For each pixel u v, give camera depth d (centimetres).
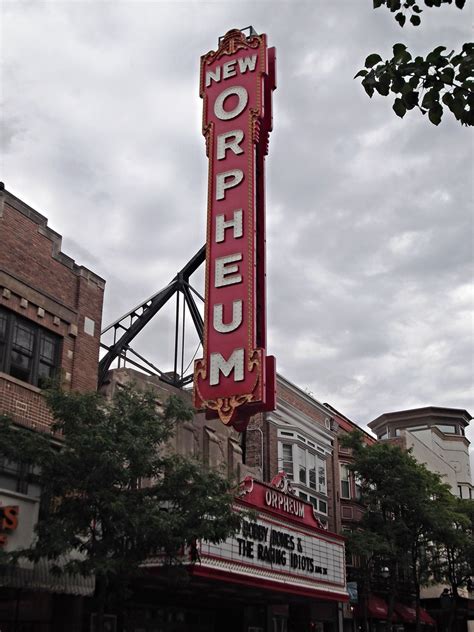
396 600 4650
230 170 2742
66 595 2042
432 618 5194
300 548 2884
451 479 7062
